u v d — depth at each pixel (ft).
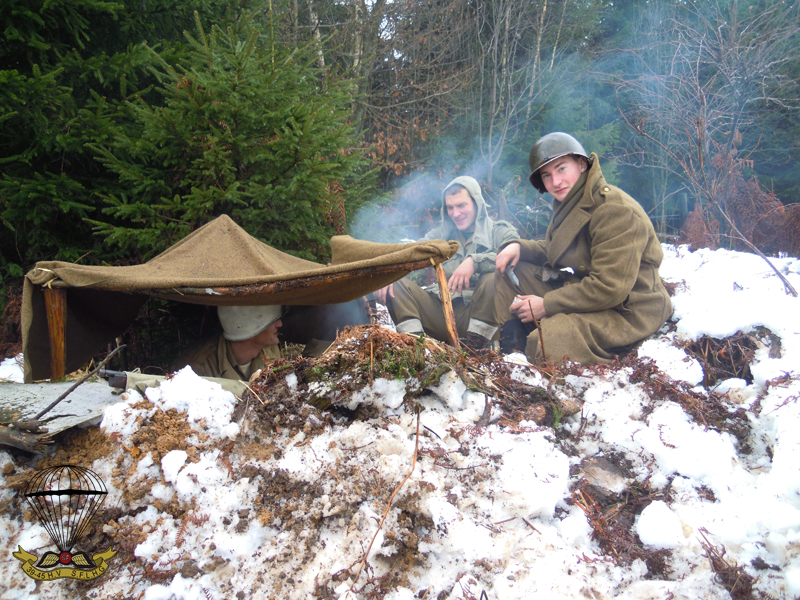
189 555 5.55
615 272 9.26
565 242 10.16
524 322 10.09
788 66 29.37
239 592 5.36
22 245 11.45
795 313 9.59
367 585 5.41
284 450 6.31
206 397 6.50
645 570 5.91
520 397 7.73
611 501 6.81
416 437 6.55
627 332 9.46
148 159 10.94
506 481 6.29
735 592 5.51
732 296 10.55
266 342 8.59
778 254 17.04
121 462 6.01
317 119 11.09
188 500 5.83
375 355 6.79
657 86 27.63
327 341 10.06
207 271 7.84
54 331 7.00
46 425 5.94
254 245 8.49
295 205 10.76
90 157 11.25
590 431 7.77
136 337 11.18
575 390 8.42
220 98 10.36
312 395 6.59
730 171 19.30
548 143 10.17
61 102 10.02
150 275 7.26
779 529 5.88
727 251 14.60
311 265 9.45
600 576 5.70
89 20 11.65
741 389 8.59
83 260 11.21
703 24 28.35
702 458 7.02
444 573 5.59
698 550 5.93
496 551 5.73
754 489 6.64
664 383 8.28
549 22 36.24
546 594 5.35
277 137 10.55
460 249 13.35
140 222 11.08
